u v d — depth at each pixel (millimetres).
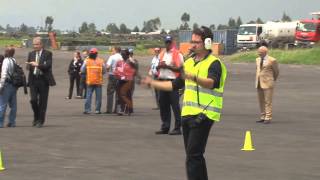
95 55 26562
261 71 22922
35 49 20766
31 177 12227
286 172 12898
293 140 18031
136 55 104750
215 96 9617
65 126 21516
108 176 12336
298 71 63562
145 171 12898
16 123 22688
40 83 20891
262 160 14430
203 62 9562
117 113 26281
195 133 9586
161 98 18969
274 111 28016
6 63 21125
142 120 23797
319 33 91250
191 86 9672
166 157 14727
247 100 34625
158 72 18266
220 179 12070
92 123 22594
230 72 63188
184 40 106125
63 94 39906
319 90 42094
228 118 24703
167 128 19188
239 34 100375
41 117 21219
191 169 9648
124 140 17812
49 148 16250
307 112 27500
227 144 17078
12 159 14438
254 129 20844
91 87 26609
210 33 9641
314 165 13789
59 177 12234
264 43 22750
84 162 14047
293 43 94750
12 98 21406
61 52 110875
